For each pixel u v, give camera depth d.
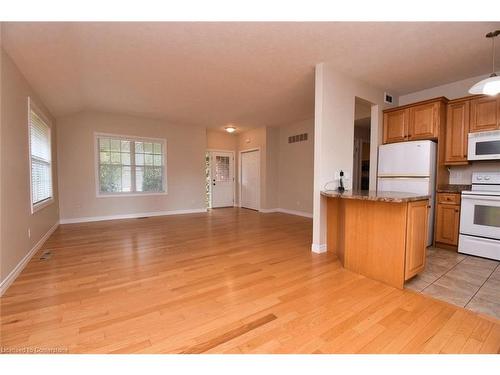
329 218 3.19
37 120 3.49
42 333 1.53
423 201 2.32
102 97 4.21
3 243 2.13
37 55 2.53
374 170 3.89
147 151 5.89
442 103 3.40
